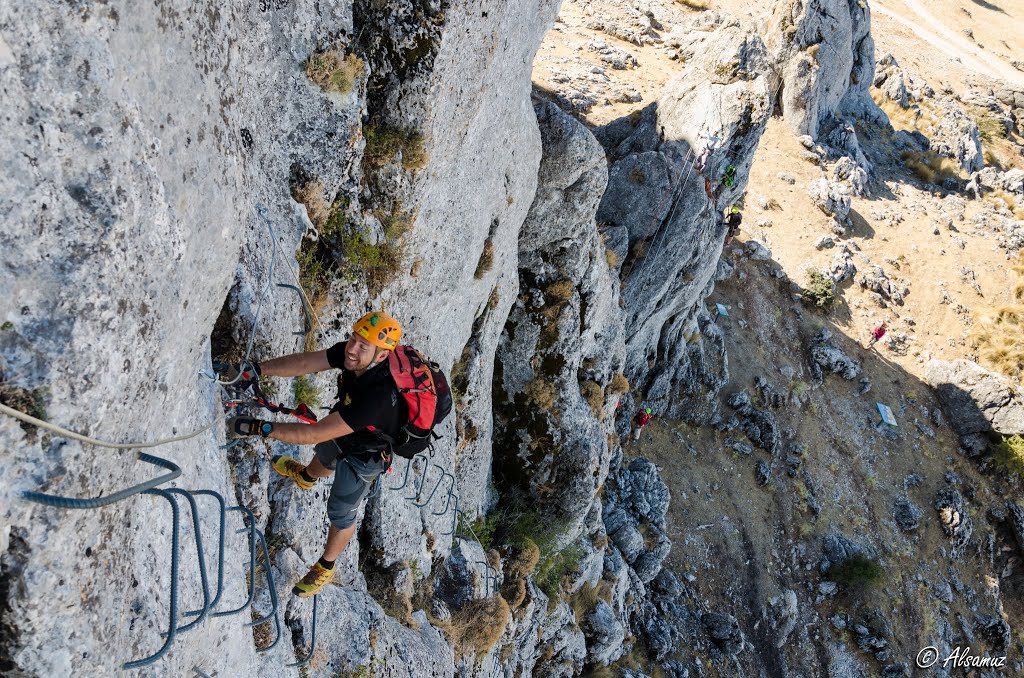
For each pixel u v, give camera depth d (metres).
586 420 17.95
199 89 4.01
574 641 18.33
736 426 31.05
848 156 43.56
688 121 25.58
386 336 4.64
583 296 17.59
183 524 4.27
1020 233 43.50
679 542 27.17
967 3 75.38
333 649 7.04
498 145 11.21
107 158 2.93
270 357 5.85
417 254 9.36
